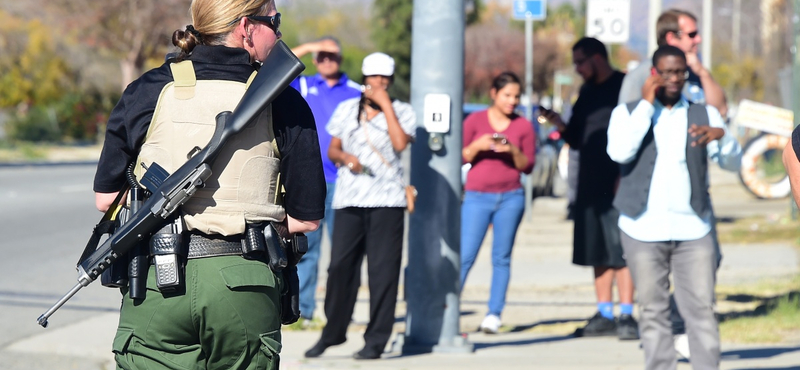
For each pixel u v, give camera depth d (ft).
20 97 560.20
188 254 35.32
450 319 79.00
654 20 165.99
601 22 147.23
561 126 86.38
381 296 74.28
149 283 35.37
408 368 71.31
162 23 581.53
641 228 61.67
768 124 205.26
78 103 563.07
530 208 190.90
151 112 36.06
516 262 137.59
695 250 61.31
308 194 36.86
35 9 572.92
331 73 91.76
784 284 109.60
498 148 86.43
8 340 85.30
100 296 109.09
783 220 176.35
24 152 425.28
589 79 85.30
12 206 213.87
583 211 84.48
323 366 72.18
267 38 37.68
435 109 77.20
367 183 73.10
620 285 85.87
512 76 89.10
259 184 35.96
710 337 61.26
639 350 79.46
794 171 37.06
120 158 36.47
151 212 34.55
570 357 76.07
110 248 35.17
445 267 78.64
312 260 92.02
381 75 73.31
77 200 231.30
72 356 80.28
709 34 348.59
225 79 36.47
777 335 83.41
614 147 61.52
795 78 173.78
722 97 77.87
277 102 36.47
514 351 79.36
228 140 34.99
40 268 127.85
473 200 88.89
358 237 74.38
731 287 109.40
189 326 35.42
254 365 35.96
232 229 35.37
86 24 564.71
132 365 35.86
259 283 35.58
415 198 77.82
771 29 298.56
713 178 313.32
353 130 73.92
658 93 62.28
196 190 34.81
